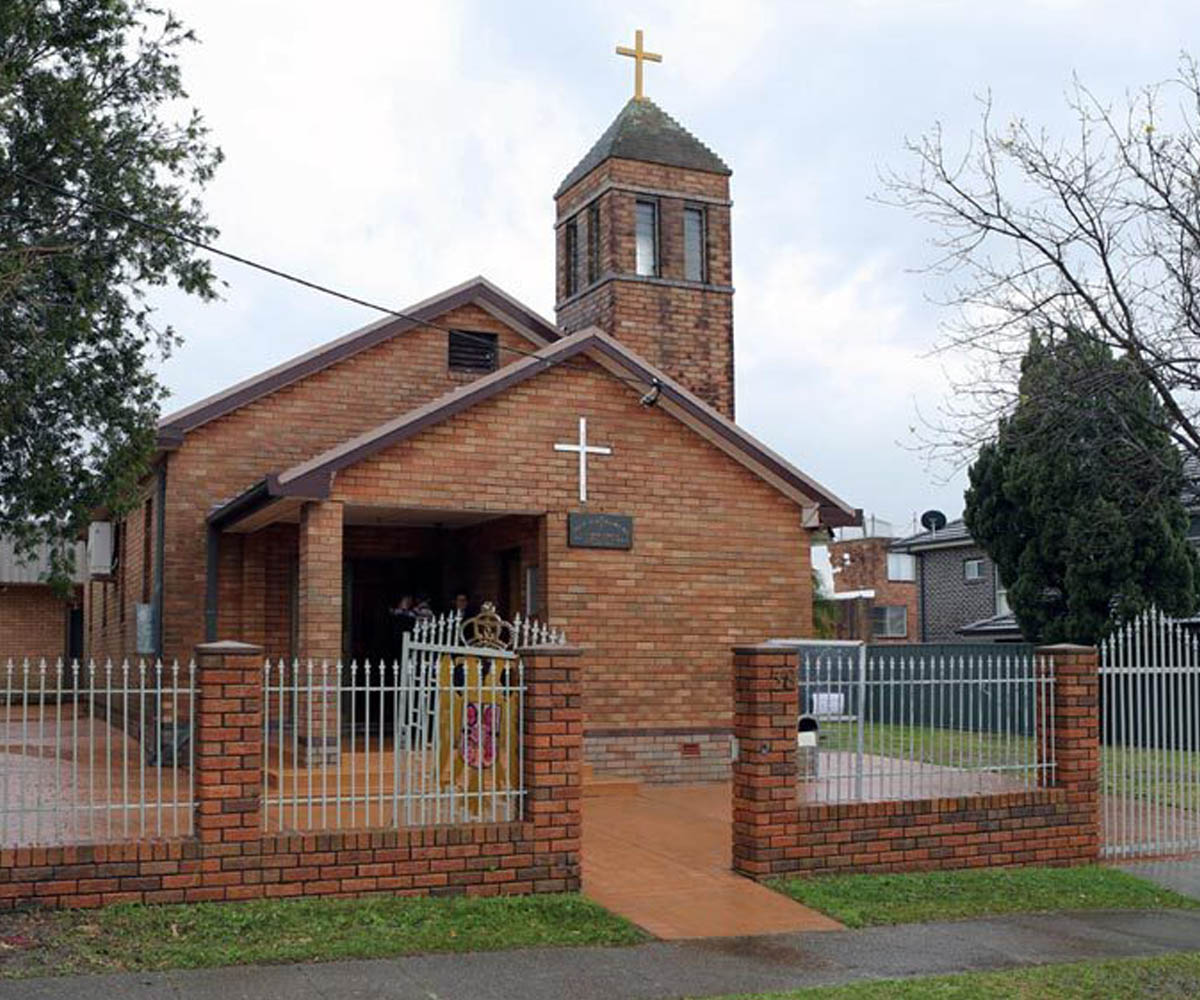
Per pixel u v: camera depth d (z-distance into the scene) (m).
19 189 14.98
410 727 10.92
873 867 11.50
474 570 19.23
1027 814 12.16
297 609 18.05
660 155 20.12
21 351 14.98
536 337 19.47
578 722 10.51
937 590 36.19
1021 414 12.91
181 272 15.77
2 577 31.28
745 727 11.32
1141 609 21.84
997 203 13.02
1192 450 12.23
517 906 9.94
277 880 9.66
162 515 17.62
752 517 17.08
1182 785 13.55
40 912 9.05
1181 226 12.53
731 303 20.27
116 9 15.38
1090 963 9.09
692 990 8.30
